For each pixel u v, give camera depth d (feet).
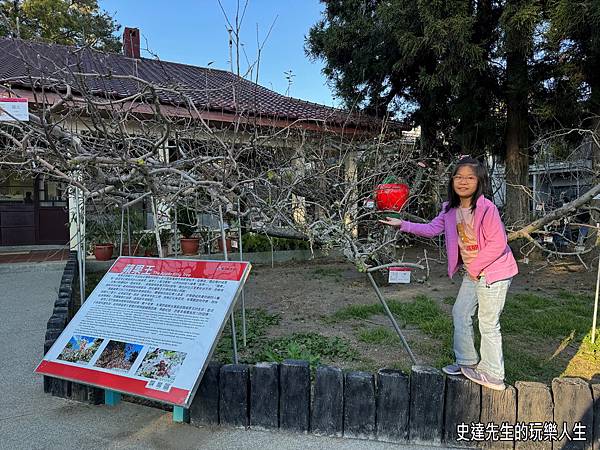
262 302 19.44
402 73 34.91
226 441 8.18
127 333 9.09
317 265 30.66
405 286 23.03
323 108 35.50
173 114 15.97
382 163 21.42
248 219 15.23
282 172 17.07
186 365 8.07
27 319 16.53
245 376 8.63
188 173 11.93
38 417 8.99
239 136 18.69
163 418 9.04
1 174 28.71
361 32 34.30
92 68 21.44
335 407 8.40
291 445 8.09
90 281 23.21
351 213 17.44
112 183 10.95
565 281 24.50
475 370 8.46
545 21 23.85
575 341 13.67
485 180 8.54
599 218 19.99
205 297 9.04
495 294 8.27
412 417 8.23
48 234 33.55
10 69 25.61
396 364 11.73
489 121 31.12
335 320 16.24
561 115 28.09
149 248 27.48
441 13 25.57
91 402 9.54
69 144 11.40
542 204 21.15
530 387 8.12
